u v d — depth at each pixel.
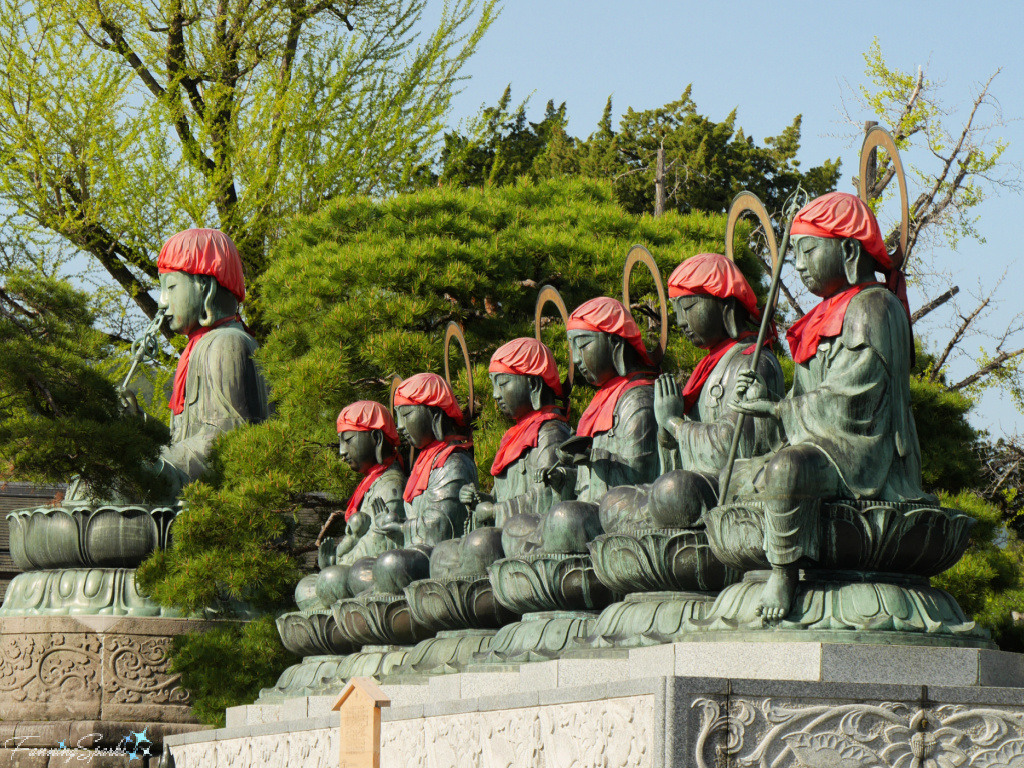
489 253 19.72
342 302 19.69
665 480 9.99
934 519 8.70
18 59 27.47
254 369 21.50
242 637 19.39
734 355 10.69
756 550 8.86
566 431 13.23
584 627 11.16
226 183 28.72
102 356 25.94
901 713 7.87
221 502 18.53
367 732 8.57
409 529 14.99
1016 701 7.94
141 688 19.66
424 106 30.03
